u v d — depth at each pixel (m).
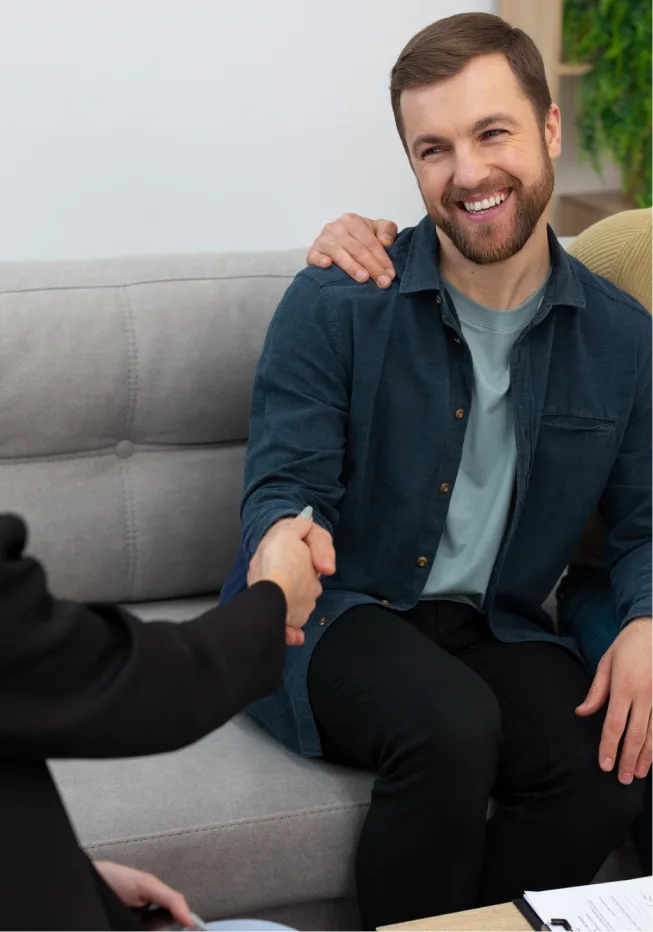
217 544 1.83
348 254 1.59
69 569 1.75
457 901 1.36
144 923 1.04
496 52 1.45
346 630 1.50
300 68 2.88
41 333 1.71
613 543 1.66
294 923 1.47
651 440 1.64
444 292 1.53
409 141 1.50
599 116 2.91
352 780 1.46
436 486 1.57
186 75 2.81
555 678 1.56
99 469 1.78
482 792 1.35
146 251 2.90
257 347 1.82
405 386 1.55
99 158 2.81
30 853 0.79
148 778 1.43
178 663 0.85
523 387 1.56
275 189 2.95
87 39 2.72
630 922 1.06
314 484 1.50
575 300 1.56
